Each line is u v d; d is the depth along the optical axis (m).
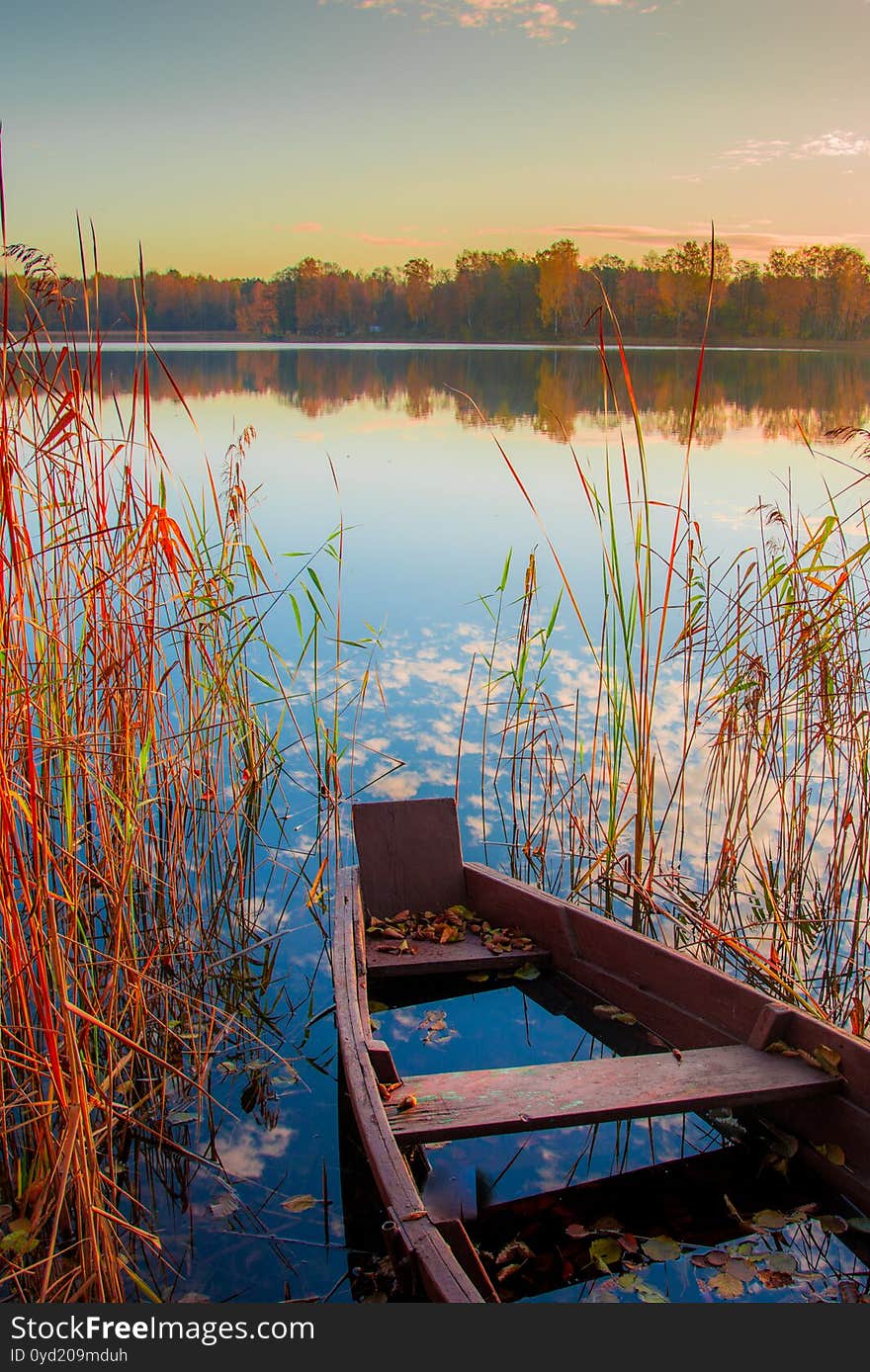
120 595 4.26
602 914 5.00
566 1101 3.12
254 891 5.16
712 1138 3.43
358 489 13.73
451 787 6.05
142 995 3.57
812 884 5.10
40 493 3.95
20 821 4.02
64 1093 2.85
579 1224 3.00
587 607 8.77
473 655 7.84
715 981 3.69
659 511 12.08
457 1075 3.29
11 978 3.18
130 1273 2.78
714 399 27.56
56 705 3.71
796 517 11.25
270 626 8.40
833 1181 3.15
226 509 6.33
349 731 6.72
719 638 6.87
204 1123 3.53
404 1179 2.67
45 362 3.44
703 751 6.31
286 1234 3.02
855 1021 4.01
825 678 5.05
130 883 3.82
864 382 35.53
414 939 4.56
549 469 15.43
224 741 5.72
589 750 6.41
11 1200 3.14
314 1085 3.74
